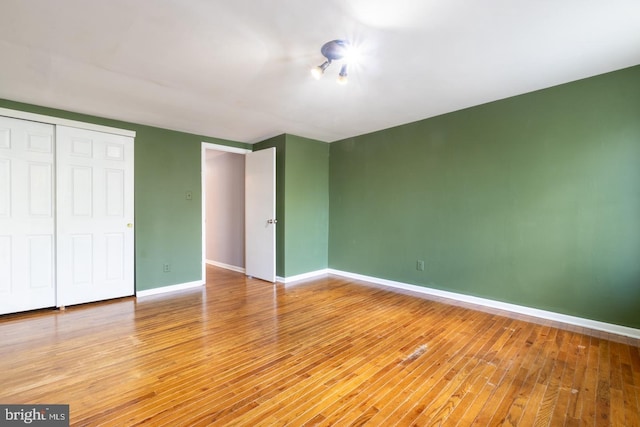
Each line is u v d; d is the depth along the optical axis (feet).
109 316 10.02
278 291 13.04
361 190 14.89
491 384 6.23
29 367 6.79
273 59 7.36
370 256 14.60
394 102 10.46
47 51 6.85
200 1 5.29
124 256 12.10
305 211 15.35
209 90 9.13
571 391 5.98
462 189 11.46
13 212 9.95
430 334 8.64
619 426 5.04
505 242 10.50
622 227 8.40
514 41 6.75
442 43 6.79
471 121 11.14
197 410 5.41
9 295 9.93
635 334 8.24
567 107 9.16
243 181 17.10
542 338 8.31
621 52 7.32
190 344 8.00
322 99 10.03
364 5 5.47
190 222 13.93
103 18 5.71
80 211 11.09
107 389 6.00
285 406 5.55
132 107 10.48
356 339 8.34
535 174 9.81
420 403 5.65
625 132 8.30
